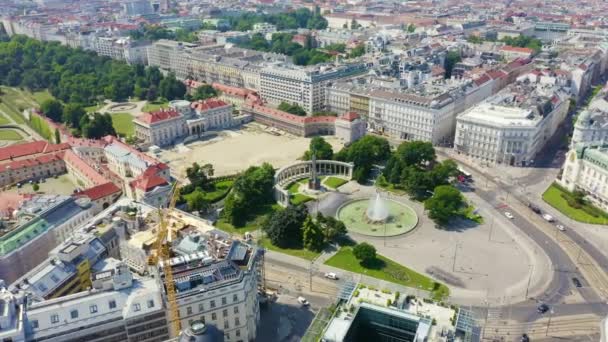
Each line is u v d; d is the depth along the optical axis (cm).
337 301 19738
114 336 19225
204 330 16338
